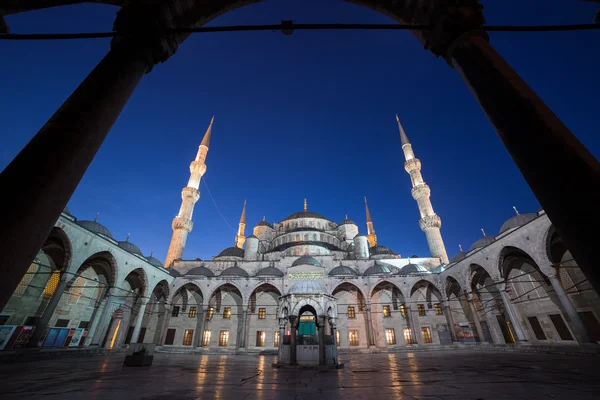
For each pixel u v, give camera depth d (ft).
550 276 83.35
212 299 146.82
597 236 9.12
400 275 139.95
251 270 161.27
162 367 54.70
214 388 29.63
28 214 9.64
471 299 118.73
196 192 187.73
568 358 62.39
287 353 57.26
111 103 13.52
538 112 12.31
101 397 24.25
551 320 97.91
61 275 82.28
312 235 191.93
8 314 79.97
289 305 59.31
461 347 123.65
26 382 33.09
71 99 13.11
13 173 10.41
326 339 57.47
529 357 68.39
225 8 20.26
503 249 100.22
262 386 31.04
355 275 140.77
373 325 138.31
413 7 19.83
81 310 104.22
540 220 87.10
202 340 136.15
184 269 161.79
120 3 17.95
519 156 12.35
